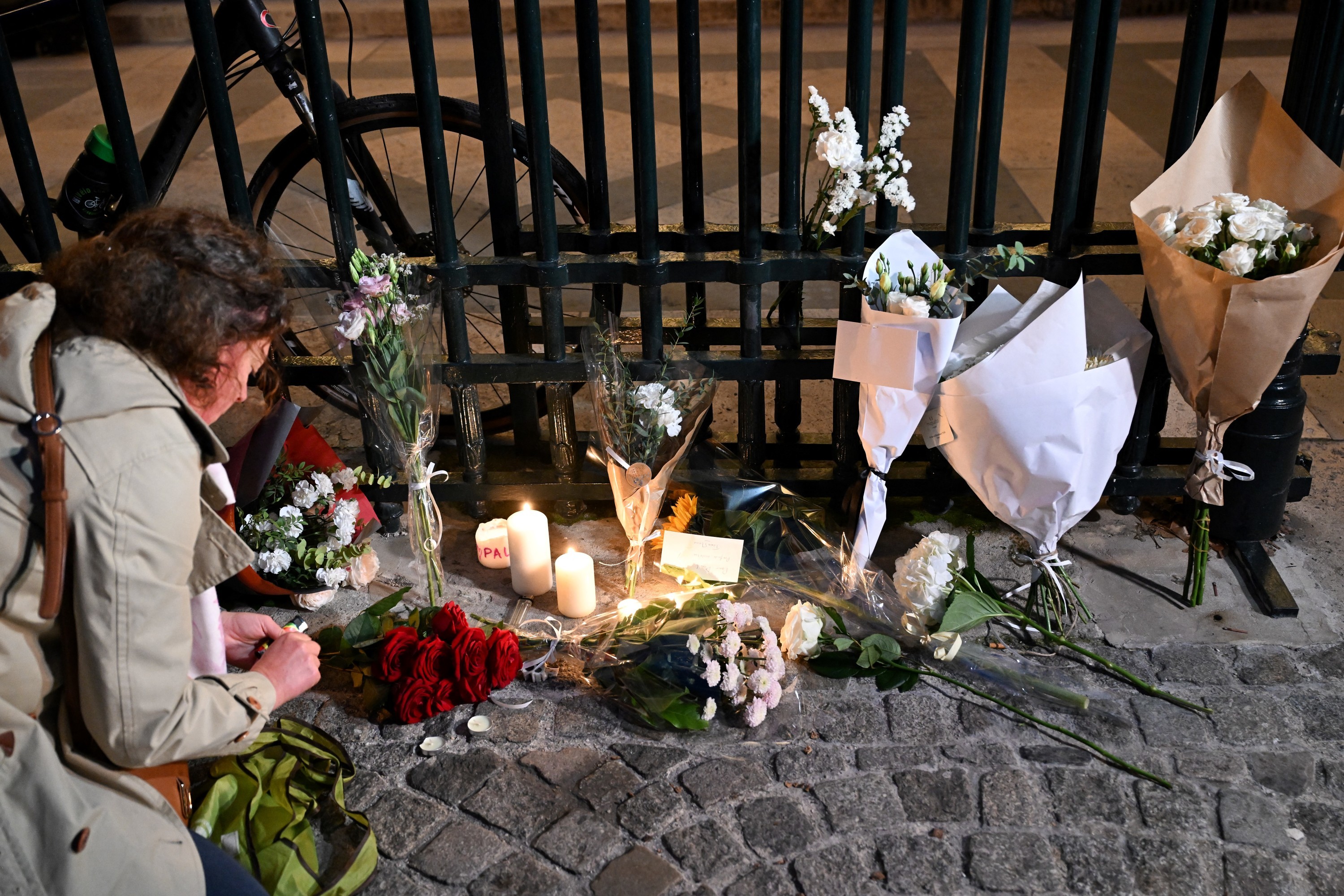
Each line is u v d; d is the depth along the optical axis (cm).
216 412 158
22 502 137
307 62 232
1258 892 186
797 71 235
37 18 288
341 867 191
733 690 217
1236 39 714
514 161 271
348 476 260
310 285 259
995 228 255
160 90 673
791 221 254
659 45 732
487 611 260
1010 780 209
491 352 377
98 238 147
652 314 257
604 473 288
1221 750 215
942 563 236
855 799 206
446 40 774
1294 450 255
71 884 141
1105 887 188
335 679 239
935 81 655
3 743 143
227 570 170
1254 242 216
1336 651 239
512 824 203
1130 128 562
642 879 191
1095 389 223
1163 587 260
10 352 138
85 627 140
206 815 191
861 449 277
